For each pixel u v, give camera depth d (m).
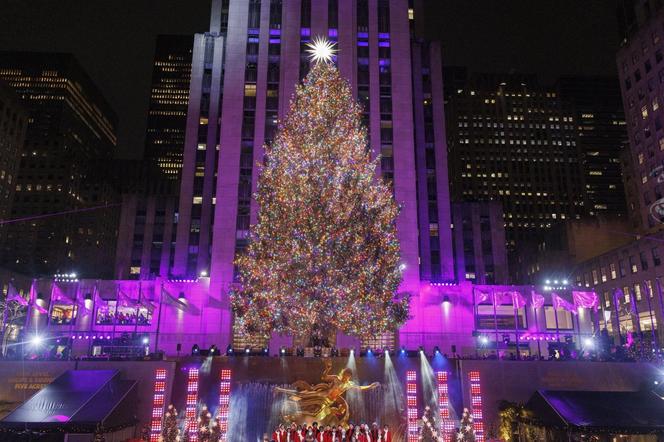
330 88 49.44
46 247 149.75
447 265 75.69
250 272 48.97
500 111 194.38
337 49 74.81
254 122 72.38
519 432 35.97
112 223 173.88
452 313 64.75
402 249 67.31
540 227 183.88
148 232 94.00
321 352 42.41
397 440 37.41
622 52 95.75
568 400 35.12
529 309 64.94
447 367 39.44
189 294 65.81
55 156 157.88
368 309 44.59
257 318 47.03
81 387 35.25
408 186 70.06
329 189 44.88
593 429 31.48
